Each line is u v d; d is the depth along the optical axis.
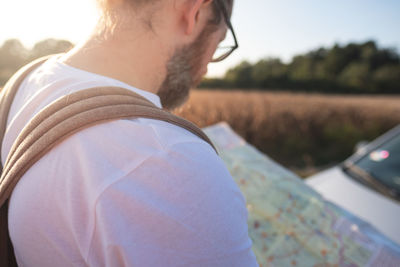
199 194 0.39
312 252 0.95
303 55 43.00
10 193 0.43
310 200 1.11
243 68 37.94
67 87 0.44
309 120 10.08
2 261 0.47
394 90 35.75
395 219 1.77
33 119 0.42
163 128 0.41
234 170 1.20
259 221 1.02
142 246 0.36
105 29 0.48
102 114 0.39
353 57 41.84
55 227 0.38
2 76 7.26
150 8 0.48
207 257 0.38
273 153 8.72
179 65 0.53
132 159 0.38
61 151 0.39
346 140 9.84
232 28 0.58
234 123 9.02
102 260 0.37
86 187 0.37
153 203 0.37
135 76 0.49
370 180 2.17
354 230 1.05
